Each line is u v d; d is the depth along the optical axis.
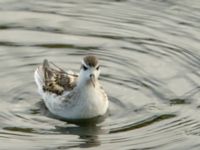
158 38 20.56
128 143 15.45
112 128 16.12
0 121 16.28
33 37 20.55
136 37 20.69
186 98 17.53
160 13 21.84
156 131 15.98
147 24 21.30
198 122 16.41
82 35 20.77
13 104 17.17
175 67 19.11
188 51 19.81
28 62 19.19
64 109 16.62
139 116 16.66
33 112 16.88
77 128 16.20
